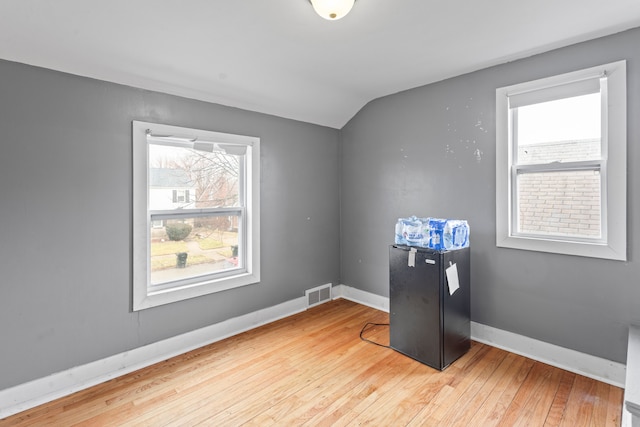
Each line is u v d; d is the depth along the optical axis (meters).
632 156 2.08
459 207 2.91
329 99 3.38
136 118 2.44
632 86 2.06
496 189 2.66
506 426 1.80
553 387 2.14
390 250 2.71
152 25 1.97
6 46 1.88
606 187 2.18
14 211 1.99
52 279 2.12
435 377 2.28
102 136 2.29
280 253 3.43
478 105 2.76
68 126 2.16
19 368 2.01
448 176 2.98
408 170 3.29
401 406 1.98
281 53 2.43
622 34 2.09
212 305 2.89
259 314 3.23
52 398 2.08
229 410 1.96
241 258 3.19
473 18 1.96
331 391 2.13
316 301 3.79
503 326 2.67
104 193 2.31
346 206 3.97
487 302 2.76
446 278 2.37
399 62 2.60
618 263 2.15
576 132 2.34
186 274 2.82
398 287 2.64
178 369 2.42
